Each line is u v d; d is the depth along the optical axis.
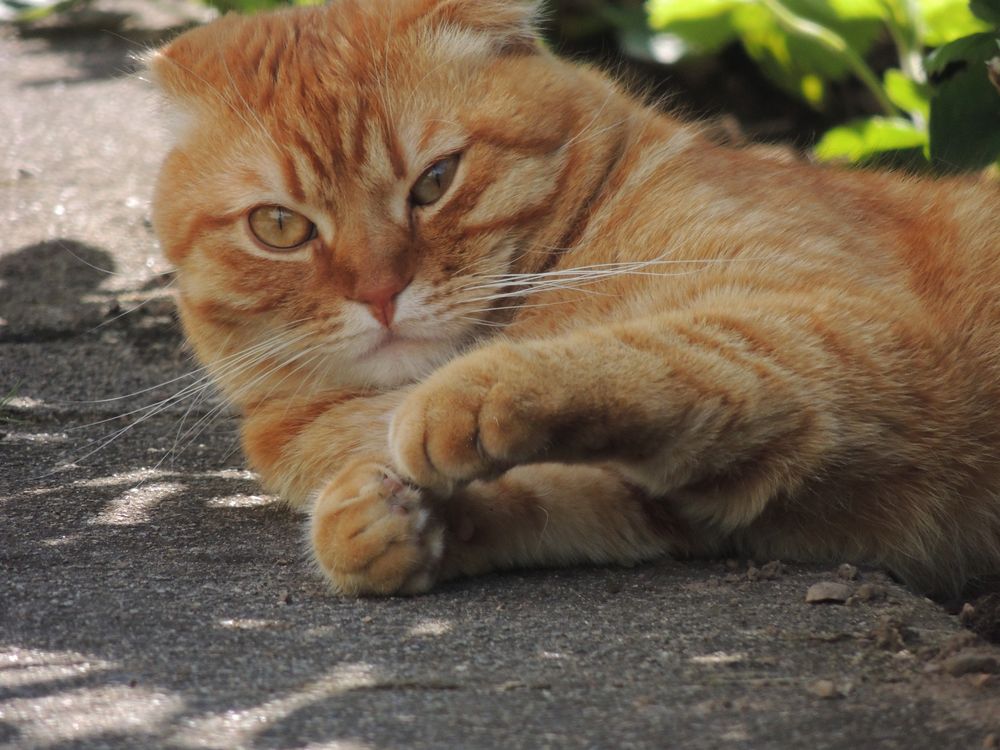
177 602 4.96
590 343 5.11
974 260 6.36
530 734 3.71
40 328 9.05
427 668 4.25
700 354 5.11
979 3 7.80
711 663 4.30
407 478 5.14
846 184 6.98
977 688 4.04
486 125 6.20
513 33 6.59
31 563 5.41
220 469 7.04
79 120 13.19
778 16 10.41
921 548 5.74
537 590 5.22
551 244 6.40
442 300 6.14
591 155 6.47
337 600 5.07
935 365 5.68
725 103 12.52
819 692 3.99
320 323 6.28
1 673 4.18
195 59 6.61
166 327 9.06
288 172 6.15
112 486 6.63
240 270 6.40
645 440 5.02
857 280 5.87
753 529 5.64
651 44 11.38
